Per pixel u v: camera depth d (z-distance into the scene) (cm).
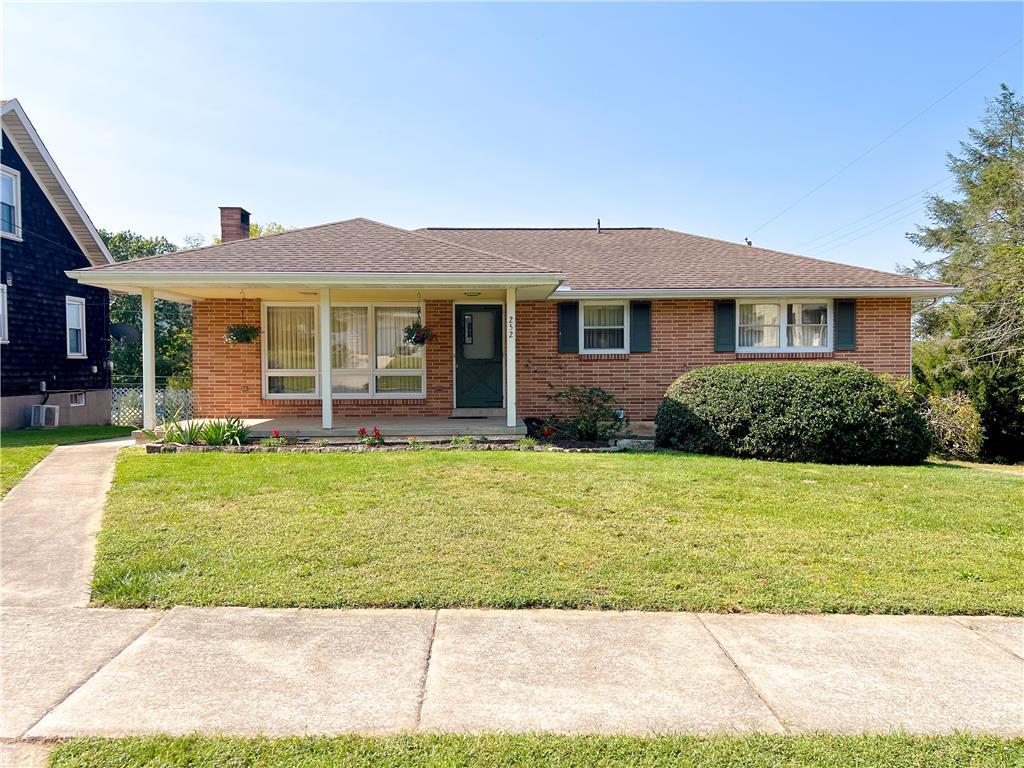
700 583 440
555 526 561
